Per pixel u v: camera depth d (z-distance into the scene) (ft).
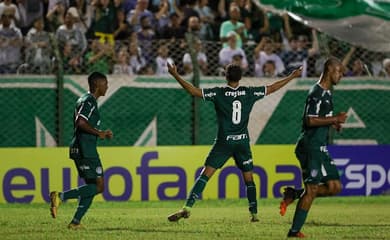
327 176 75.05
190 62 128.06
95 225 86.43
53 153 113.09
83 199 82.17
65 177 113.29
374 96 127.34
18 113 117.39
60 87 118.11
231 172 117.39
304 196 74.74
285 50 135.03
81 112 79.87
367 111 127.13
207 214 99.60
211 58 132.77
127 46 130.11
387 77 127.75
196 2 147.23
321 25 121.08
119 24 139.44
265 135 124.26
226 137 86.38
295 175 119.55
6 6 132.46
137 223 88.63
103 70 123.95
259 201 115.75
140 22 139.74
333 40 132.16
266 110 124.26
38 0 139.03
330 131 124.88
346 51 132.46
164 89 121.60
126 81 120.37
